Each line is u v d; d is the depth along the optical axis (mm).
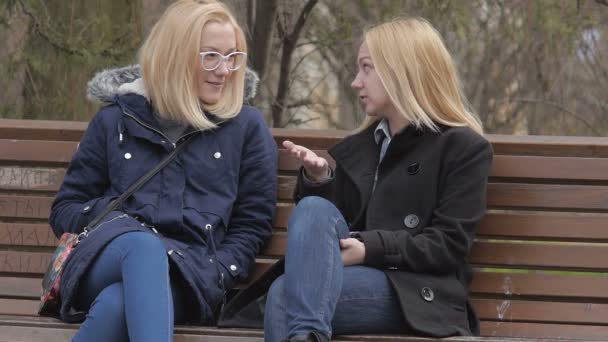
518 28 20531
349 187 11047
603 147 11297
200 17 10977
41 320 10234
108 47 18266
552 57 21047
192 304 10281
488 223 11328
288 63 19984
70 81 18391
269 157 11234
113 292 9641
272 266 10359
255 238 11023
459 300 10164
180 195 10695
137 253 9664
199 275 10281
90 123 11172
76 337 9555
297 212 9789
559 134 22516
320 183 10883
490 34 20672
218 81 11062
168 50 10906
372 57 10711
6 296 11844
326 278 9492
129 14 18594
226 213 10844
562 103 22062
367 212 10656
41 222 12031
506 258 11273
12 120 12141
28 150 12023
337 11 19938
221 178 10945
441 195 10523
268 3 19047
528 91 21922
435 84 10680
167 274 9664
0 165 12102
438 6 18859
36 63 17984
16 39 18422
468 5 19531
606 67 21234
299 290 9398
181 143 10914
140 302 9398
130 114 10922
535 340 9758
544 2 19906
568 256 11195
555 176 11312
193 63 10914
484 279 11289
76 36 18250
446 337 9781
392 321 10023
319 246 9578
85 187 11031
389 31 10742
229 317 10336
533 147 11406
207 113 11070
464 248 10242
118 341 9570
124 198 10641
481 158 10477
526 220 11289
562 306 11133
